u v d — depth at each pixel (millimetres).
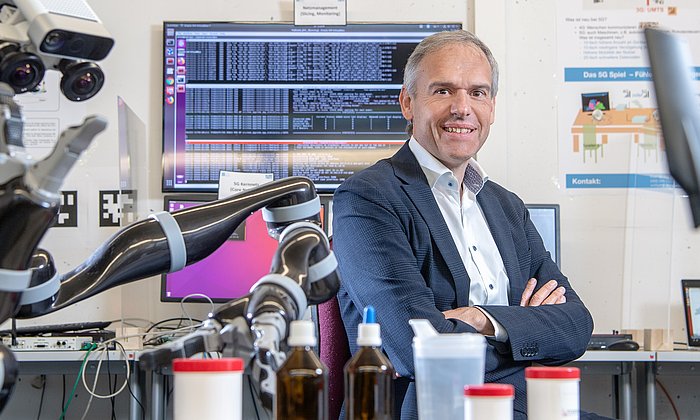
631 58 3551
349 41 3490
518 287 2062
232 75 3480
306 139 3488
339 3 3494
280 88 3484
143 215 3436
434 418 936
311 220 1108
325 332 1966
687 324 3262
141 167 3385
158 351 913
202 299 3248
